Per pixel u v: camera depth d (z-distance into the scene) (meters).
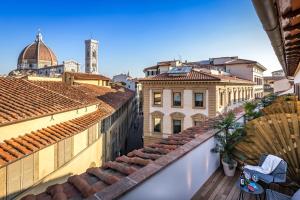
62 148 11.44
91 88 32.44
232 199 5.06
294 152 6.29
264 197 5.00
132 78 80.25
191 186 4.93
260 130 7.26
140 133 46.84
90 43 93.44
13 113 9.30
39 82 19.48
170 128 27.58
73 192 3.58
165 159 4.02
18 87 13.70
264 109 10.84
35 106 11.23
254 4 2.19
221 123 6.71
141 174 3.35
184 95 26.66
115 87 53.47
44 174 9.99
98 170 4.24
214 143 6.44
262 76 53.28
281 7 2.43
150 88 28.38
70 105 13.67
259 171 5.12
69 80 31.05
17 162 8.30
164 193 3.76
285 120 7.46
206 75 26.14
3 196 7.71
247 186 4.63
